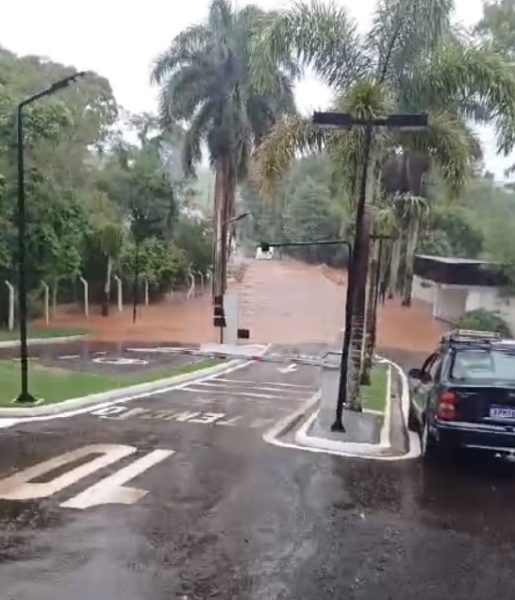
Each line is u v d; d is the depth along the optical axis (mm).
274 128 15828
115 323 41281
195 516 7895
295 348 34000
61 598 5793
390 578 6465
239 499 8594
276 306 51719
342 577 6438
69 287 45188
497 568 6809
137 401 16719
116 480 9219
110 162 54031
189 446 11438
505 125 15266
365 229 15055
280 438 12500
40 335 33906
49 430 12375
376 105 12969
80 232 36906
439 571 6680
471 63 15016
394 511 8414
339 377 13094
